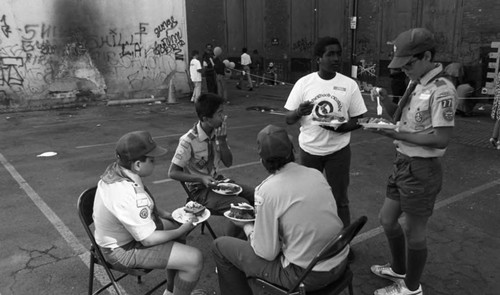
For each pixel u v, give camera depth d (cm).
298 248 237
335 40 350
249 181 600
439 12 1293
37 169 664
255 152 758
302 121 372
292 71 1881
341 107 353
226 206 350
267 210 235
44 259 383
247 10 2059
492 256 382
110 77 1370
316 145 362
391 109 311
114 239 270
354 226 231
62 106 1316
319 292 246
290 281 240
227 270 274
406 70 275
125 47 1371
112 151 773
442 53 1303
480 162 674
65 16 1266
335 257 245
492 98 1177
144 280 349
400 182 288
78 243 414
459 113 1073
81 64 1318
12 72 1229
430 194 280
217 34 2242
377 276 352
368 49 1523
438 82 266
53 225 454
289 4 1828
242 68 1891
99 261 288
